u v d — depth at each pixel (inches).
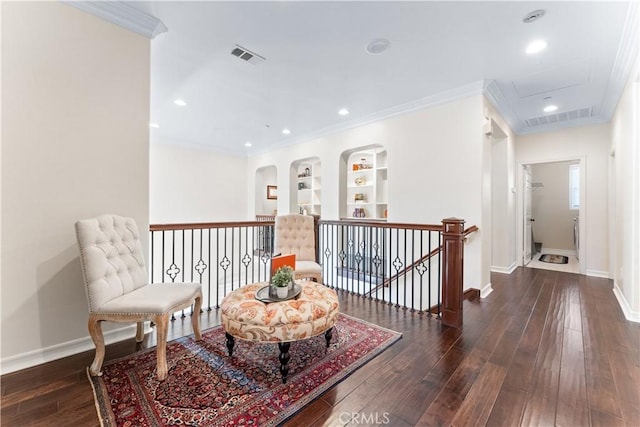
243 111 168.2
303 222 141.0
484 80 126.9
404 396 60.6
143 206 92.3
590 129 176.4
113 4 81.8
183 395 60.4
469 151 135.1
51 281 75.8
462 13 84.2
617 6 80.0
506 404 58.1
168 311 68.7
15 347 70.7
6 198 69.6
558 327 96.7
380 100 151.4
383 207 207.6
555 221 260.8
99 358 68.6
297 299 75.8
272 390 62.1
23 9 71.7
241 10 83.5
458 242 97.7
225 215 270.8
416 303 159.5
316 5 81.2
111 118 85.4
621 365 72.4
